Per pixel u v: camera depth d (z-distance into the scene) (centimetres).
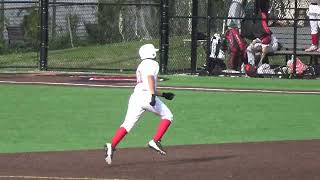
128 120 3516
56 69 8719
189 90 6894
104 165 3612
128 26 10725
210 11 8394
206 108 5797
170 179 3297
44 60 8719
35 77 7981
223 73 8319
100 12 10544
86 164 3634
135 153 3978
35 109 5684
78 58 9519
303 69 8269
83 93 6650
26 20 10169
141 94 3500
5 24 10438
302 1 10181
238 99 6356
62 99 6256
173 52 9394
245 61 8362
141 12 10775
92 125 4962
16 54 10012
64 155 3888
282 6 9512
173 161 3744
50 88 6994
